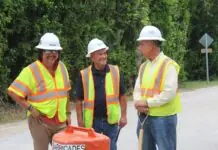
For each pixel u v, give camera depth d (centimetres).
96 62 730
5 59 1806
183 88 3134
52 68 698
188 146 1177
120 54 2367
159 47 696
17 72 1905
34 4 1800
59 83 701
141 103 689
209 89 3055
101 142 510
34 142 705
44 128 694
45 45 676
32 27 1855
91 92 734
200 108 1933
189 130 1398
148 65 702
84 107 740
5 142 1250
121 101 761
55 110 695
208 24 3975
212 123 1525
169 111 691
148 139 711
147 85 694
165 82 680
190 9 3791
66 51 1992
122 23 2361
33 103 690
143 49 693
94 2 2102
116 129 751
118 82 745
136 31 2434
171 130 698
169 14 2888
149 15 2709
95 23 2134
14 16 1788
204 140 1252
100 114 736
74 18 2019
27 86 684
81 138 507
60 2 1923
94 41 730
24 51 1847
